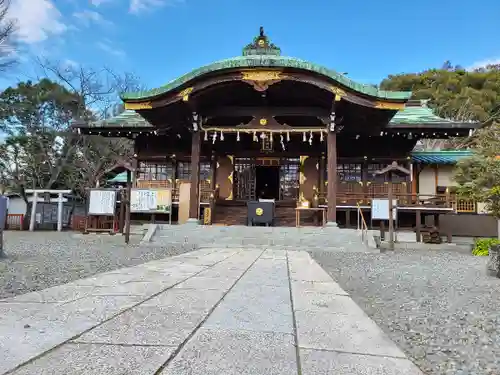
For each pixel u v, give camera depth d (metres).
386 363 2.48
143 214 22.33
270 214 17.14
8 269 7.37
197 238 14.36
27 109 31.12
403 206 18.08
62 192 25.56
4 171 31.53
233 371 2.23
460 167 16.06
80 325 3.06
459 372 2.82
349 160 20.80
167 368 2.23
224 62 15.38
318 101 16.66
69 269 7.43
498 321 4.32
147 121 19.23
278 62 15.12
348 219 19.02
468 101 43.56
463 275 8.08
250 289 5.03
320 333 3.11
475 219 21.27
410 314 4.61
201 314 3.56
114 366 2.22
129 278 5.71
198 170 16.67
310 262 8.85
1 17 21.78
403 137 20.45
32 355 2.37
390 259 11.05
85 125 20.67
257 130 16.86
